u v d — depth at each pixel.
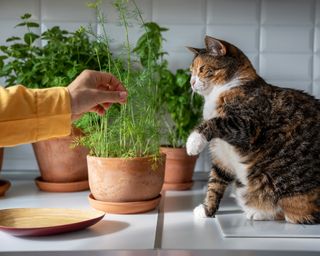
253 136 1.22
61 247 1.01
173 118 1.62
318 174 1.22
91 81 1.14
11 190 1.57
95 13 1.72
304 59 1.73
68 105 1.03
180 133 1.62
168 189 1.60
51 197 1.47
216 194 1.31
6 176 1.75
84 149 1.51
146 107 1.37
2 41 1.73
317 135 1.24
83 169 1.54
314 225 1.20
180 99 1.58
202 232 1.14
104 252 0.98
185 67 1.75
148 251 0.99
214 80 1.34
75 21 1.72
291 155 1.22
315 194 1.21
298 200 1.21
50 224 1.15
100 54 1.51
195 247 1.01
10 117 0.99
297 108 1.26
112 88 1.23
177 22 1.73
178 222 1.23
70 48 1.55
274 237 1.09
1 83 1.73
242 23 1.72
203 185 1.68
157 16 1.73
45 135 1.03
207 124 1.21
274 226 1.18
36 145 1.52
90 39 1.74
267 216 1.25
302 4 1.71
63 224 1.09
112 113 1.35
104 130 1.32
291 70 1.74
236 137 1.21
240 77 1.32
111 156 1.31
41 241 1.05
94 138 1.33
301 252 0.98
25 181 1.72
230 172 1.32
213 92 1.35
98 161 1.26
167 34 1.74
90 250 0.98
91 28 1.62
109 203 1.27
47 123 1.02
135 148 1.32
